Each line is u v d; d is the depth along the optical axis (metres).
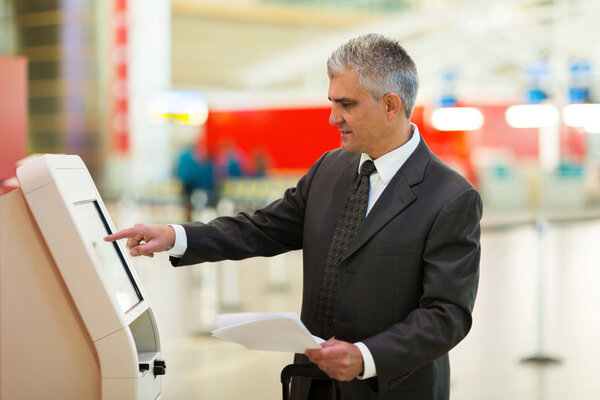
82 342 1.51
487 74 19.81
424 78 19.11
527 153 16.06
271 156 14.12
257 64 25.73
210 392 4.05
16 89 3.10
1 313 1.50
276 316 1.46
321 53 24.73
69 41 16.00
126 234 1.75
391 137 1.80
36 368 1.51
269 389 4.12
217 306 6.16
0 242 1.50
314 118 13.63
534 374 4.42
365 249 1.77
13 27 16.25
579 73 15.41
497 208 15.26
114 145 16.36
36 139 16.56
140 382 1.54
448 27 19.55
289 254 9.49
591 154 17.52
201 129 15.20
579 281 7.32
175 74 24.95
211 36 25.16
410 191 1.78
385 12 25.56
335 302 1.83
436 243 1.71
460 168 13.61
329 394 1.75
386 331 1.63
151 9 16.25
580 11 17.42
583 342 5.12
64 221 1.47
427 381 1.81
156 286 7.04
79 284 1.48
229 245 1.95
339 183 1.93
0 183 3.06
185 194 11.51
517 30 18.45
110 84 16.22
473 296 1.71
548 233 11.30
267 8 25.38
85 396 1.51
